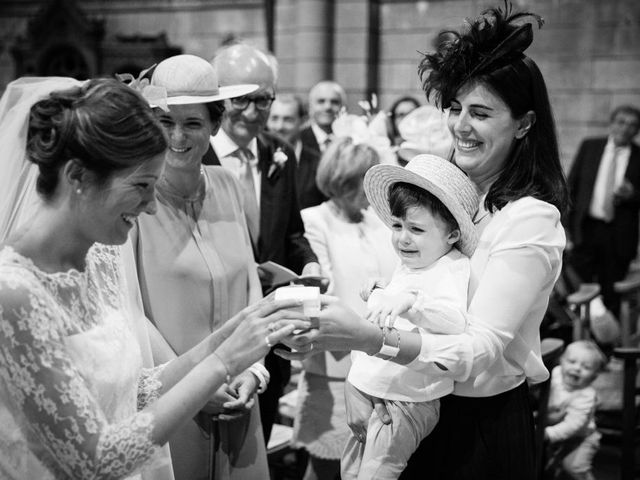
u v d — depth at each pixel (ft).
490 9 6.37
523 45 6.11
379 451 6.37
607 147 22.35
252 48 11.39
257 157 11.56
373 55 27.14
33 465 5.48
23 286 5.04
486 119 6.19
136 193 5.23
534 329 6.40
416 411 6.32
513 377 6.45
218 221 8.45
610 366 15.83
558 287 16.06
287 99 20.26
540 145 6.30
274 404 10.61
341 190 10.79
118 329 5.92
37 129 5.16
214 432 8.11
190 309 8.03
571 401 13.00
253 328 5.50
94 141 4.98
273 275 9.67
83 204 5.21
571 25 25.49
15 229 5.91
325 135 18.03
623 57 25.08
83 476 5.12
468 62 6.18
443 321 5.98
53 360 5.06
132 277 7.24
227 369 5.45
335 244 10.93
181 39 29.84
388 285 6.62
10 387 5.05
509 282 5.96
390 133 18.34
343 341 5.67
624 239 22.17
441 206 6.24
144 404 6.39
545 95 6.31
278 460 12.27
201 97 7.88
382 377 6.36
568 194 6.43
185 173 8.10
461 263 6.30
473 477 6.38
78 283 5.54
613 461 14.93
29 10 31.27
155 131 5.16
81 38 29.50
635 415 13.07
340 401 10.76
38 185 5.32
